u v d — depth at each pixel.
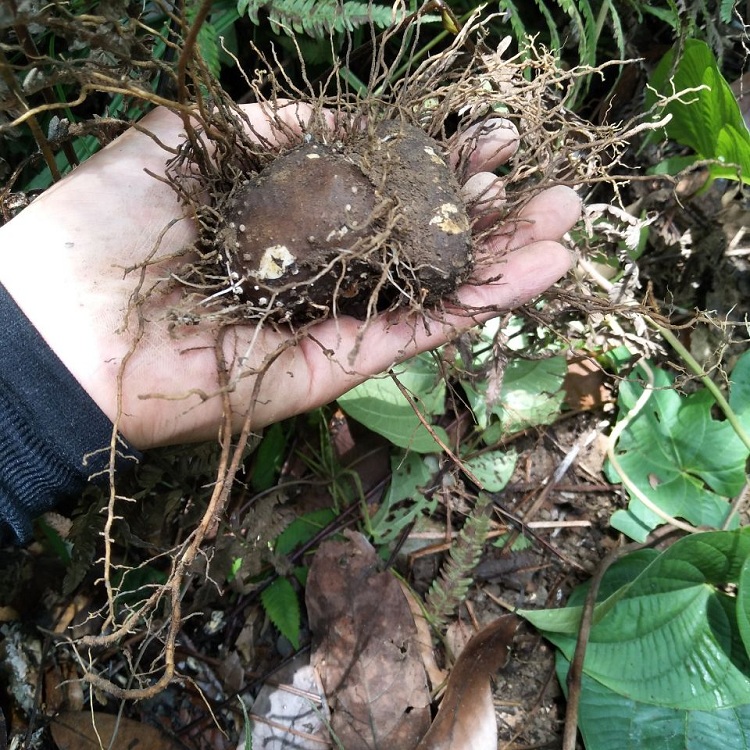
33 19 0.20
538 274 0.28
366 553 0.34
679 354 0.38
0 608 0.33
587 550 0.36
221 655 0.34
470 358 0.35
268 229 0.25
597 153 0.32
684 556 0.32
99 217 0.26
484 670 0.32
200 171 0.27
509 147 0.31
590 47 0.35
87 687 0.33
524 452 0.39
